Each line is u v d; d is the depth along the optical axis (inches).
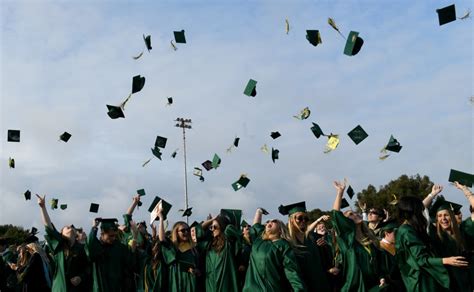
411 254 219.9
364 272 260.7
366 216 379.2
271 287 241.0
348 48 298.5
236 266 300.2
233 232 302.8
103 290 303.4
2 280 398.9
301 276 252.5
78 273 308.8
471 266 232.2
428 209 253.3
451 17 304.8
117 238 330.3
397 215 237.3
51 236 307.7
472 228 238.7
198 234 327.0
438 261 211.0
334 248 285.3
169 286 307.0
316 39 335.0
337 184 275.7
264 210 339.0
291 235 264.1
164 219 324.5
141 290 352.8
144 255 350.9
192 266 306.5
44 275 353.7
